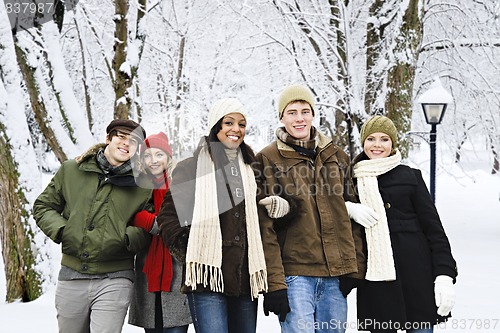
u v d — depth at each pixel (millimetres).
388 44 11133
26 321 5957
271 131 11805
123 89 8383
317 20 11656
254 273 3566
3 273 8844
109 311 3711
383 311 3873
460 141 14055
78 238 3709
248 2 12164
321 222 3756
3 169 7055
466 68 13172
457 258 10711
